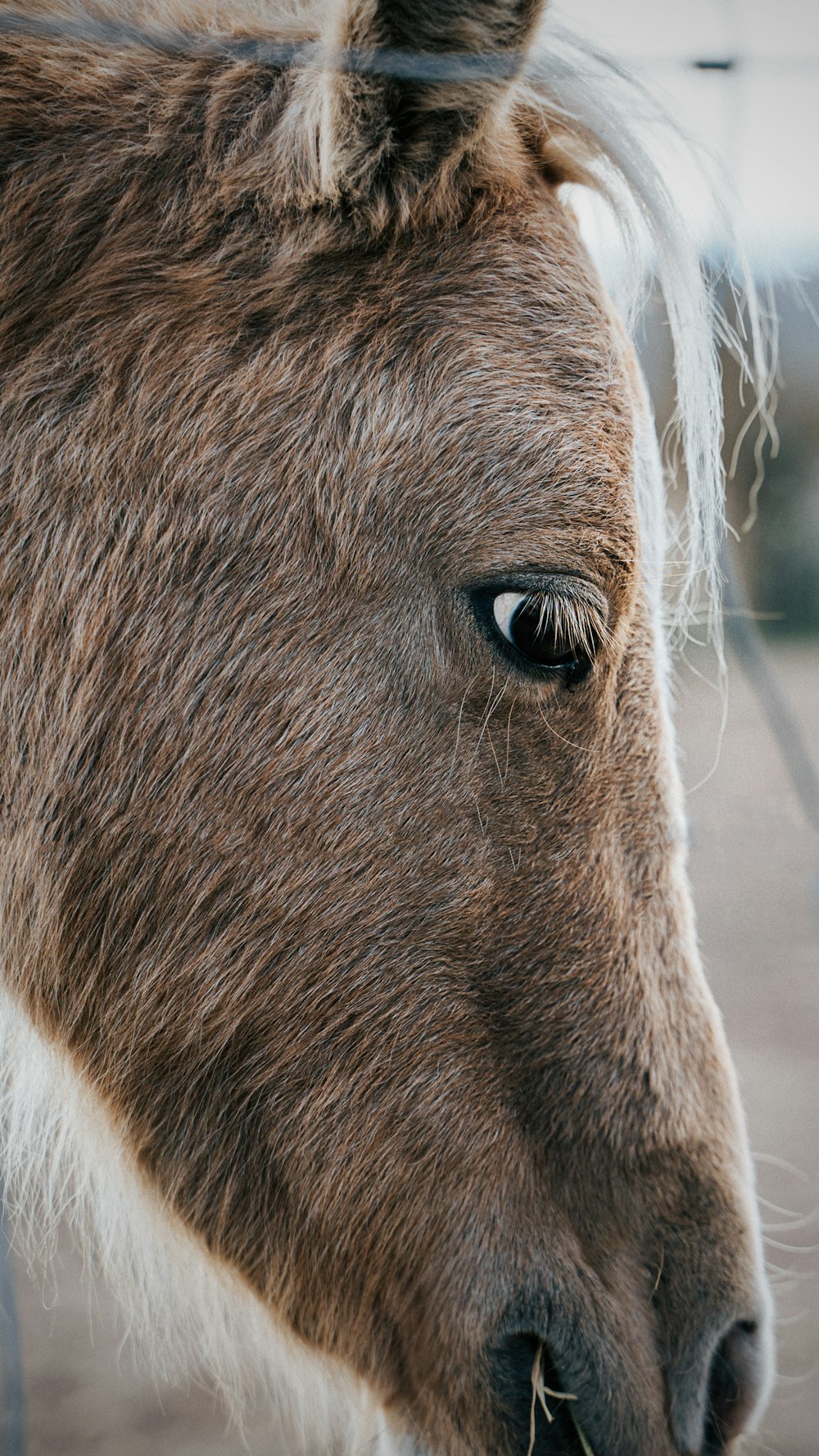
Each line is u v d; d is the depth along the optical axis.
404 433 1.02
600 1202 1.05
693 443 1.09
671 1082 1.05
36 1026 1.07
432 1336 1.05
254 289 1.03
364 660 1.03
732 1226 1.06
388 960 1.04
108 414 1.03
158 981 1.05
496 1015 1.04
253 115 1.03
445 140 1.02
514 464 1.01
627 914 1.05
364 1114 1.05
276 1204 1.06
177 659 1.03
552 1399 1.05
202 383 1.03
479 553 1.01
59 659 1.04
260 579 1.03
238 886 1.04
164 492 1.03
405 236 1.03
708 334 1.09
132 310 1.03
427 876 1.03
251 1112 1.06
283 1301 1.07
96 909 1.05
